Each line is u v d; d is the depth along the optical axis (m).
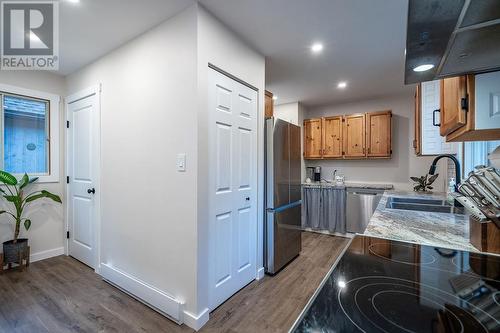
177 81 1.91
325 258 3.16
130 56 2.29
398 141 4.25
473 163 2.34
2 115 2.83
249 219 2.46
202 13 1.83
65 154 3.21
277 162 2.74
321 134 4.57
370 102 4.42
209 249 1.95
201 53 1.82
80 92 2.92
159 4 1.80
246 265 2.42
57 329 1.78
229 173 2.17
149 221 2.13
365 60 2.79
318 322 0.59
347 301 0.69
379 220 1.55
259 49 2.51
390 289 0.75
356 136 4.28
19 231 2.87
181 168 1.89
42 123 3.16
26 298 2.18
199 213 1.81
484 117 1.11
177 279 1.92
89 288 2.36
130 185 2.30
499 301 0.69
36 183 3.04
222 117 2.09
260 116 2.58
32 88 3.00
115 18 1.96
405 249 1.08
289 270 2.80
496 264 0.92
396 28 2.15
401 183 4.24
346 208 4.07
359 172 4.60
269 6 1.84
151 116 2.11
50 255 3.13
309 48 2.50
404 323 0.59
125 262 2.35
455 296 0.71
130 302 2.12
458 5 0.63
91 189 2.76
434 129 2.53
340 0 1.78
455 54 0.93
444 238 1.21
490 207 1.03
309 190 4.36
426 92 2.55
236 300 2.16
